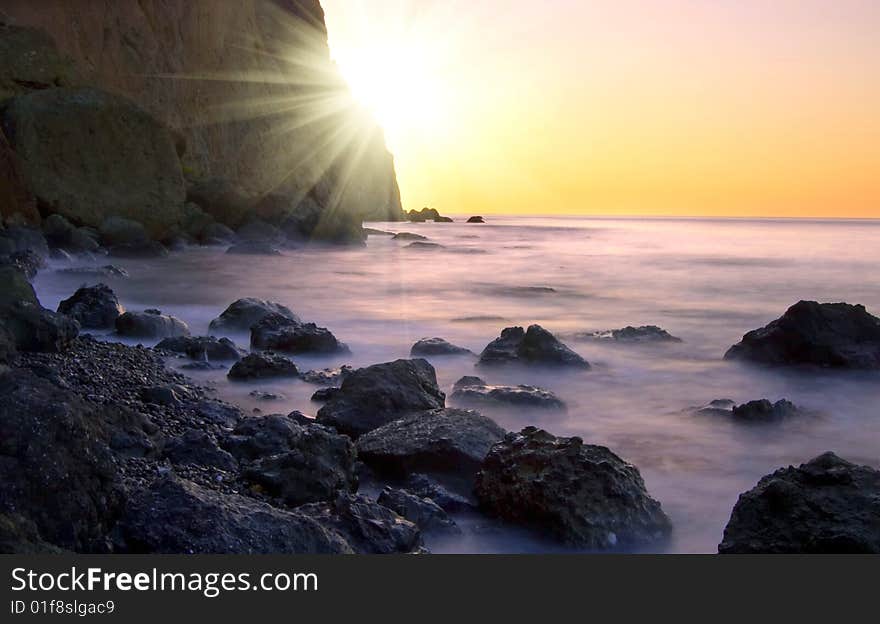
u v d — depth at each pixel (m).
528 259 44.97
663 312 22.95
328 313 21.30
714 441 10.22
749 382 13.58
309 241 46.72
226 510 5.74
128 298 23.12
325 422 9.68
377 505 6.62
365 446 8.50
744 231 112.00
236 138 55.19
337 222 47.53
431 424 8.86
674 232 103.62
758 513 6.41
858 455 9.82
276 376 12.34
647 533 7.04
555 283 31.11
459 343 16.94
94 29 44.38
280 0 65.19
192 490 5.89
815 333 14.37
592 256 48.59
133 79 46.34
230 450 8.28
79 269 26.59
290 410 10.78
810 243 70.44
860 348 14.14
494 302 24.59
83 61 43.38
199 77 52.19
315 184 63.62
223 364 13.26
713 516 7.76
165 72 49.06
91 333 15.50
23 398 5.87
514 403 11.34
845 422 11.20
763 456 9.67
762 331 15.06
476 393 11.55
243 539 5.55
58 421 5.80
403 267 36.66
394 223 93.19
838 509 6.18
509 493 7.37
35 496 5.45
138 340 14.98
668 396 12.56
